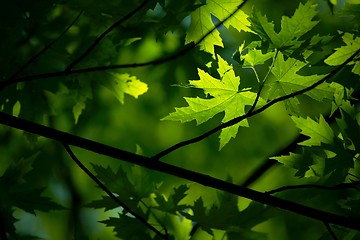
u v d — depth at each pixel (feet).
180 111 9.77
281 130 22.98
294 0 18.43
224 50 19.95
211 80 9.70
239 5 10.67
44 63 13.23
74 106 13.96
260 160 23.22
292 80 9.77
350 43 9.80
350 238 10.31
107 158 22.40
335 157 9.77
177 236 11.91
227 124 9.16
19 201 11.26
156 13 14.25
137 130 22.68
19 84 13.15
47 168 20.89
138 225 11.57
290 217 20.83
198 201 11.32
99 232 22.50
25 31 12.64
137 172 11.69
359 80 9.92
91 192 22.50
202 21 10.97
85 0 11.20
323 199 16.17
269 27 9.54
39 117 13.70
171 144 23.16
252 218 11.51
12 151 16.72
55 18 12.91
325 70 18.63
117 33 12.58
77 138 9.31
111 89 13.67
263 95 20.16
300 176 9.84
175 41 18.47
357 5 10.44
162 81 19.94
